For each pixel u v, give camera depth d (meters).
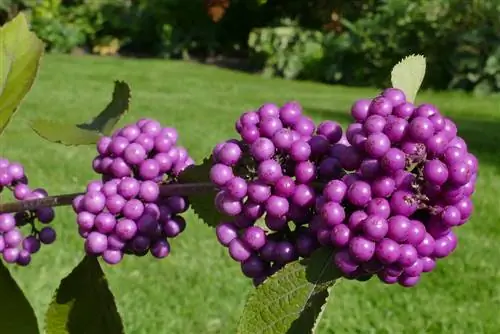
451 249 0.76
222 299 3.60
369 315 3.47
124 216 0.89
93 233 0.89
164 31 12.94
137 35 13.27
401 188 0.73
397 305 3.57
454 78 10.27
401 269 0.74
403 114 0.75
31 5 12.76
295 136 0.81
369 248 0.72
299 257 0.81
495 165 5.98
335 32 12.12
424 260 0.76
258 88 10.19
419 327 3.40
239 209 0.80
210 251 4.09
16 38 0.83
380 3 11.95
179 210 0.92
